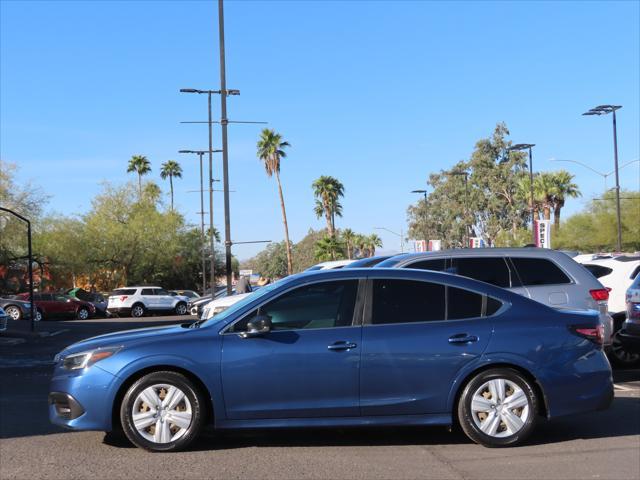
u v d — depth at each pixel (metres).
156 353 6.34
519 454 6.32
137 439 6.34
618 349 11.93
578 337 6.63
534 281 9.46
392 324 6.53
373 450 6.51
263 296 6.62
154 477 5.66
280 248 133.75
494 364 6.52
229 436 7.06
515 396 6.50
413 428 7.41
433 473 5.75
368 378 6.39
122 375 6.32
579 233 55.09
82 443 6.82
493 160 69.75
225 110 22.58
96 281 56.03
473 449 6.51
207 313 14.29
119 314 40.72
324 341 6.41
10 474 5.77
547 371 6.49
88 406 6.32
